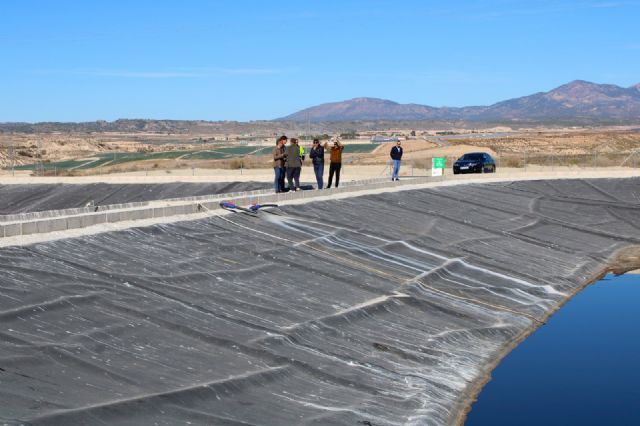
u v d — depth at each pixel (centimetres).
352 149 9762
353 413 1213
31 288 1422
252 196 2628
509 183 4141
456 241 2625
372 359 1481
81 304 1397
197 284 1666
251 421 1122
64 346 1222
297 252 2073
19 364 1134
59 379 1123
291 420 1151
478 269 2334
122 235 1883
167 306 1486
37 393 1062
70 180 4316
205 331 1405
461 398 1424
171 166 6581
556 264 2644
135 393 1123
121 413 1054
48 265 1577
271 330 1477
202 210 2303
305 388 1280
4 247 1612
